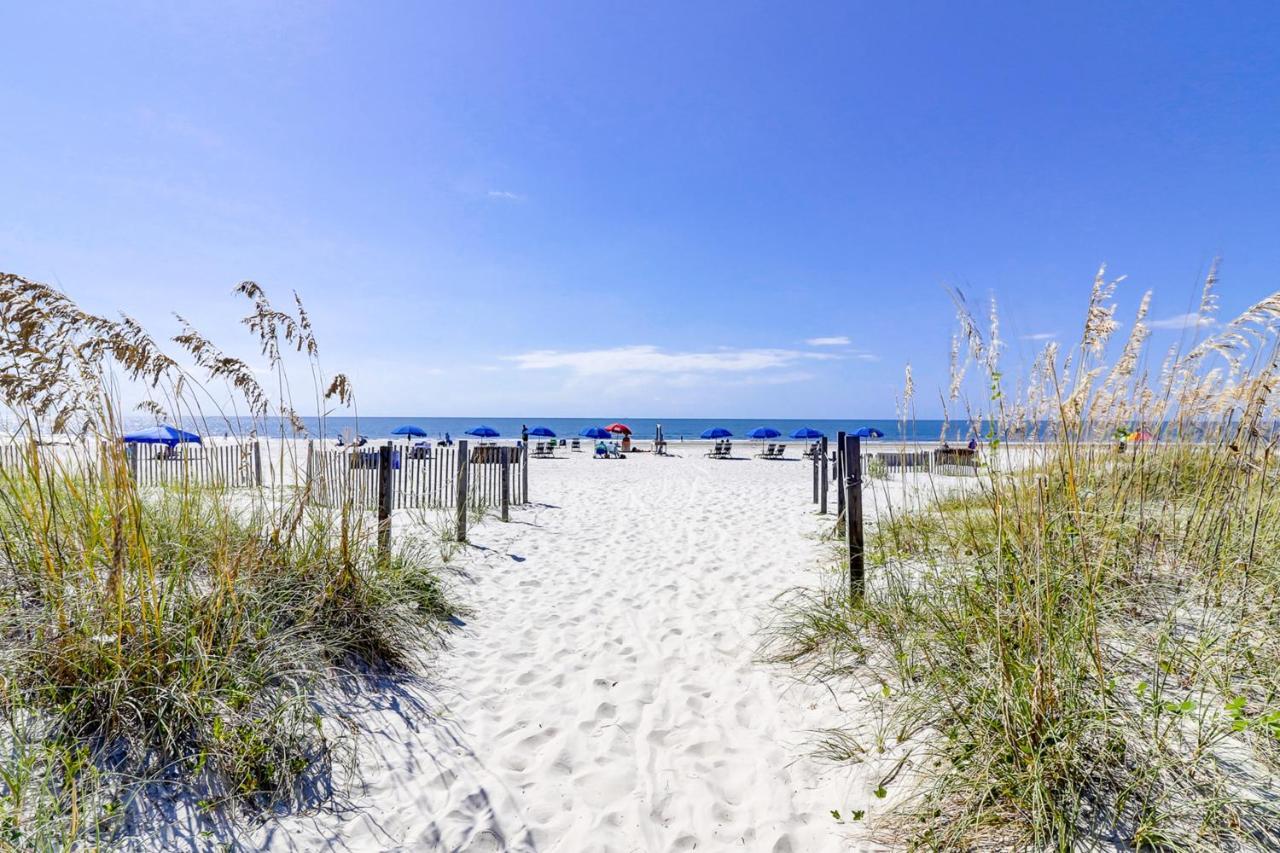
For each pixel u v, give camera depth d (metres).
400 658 3.86
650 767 2.91
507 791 2.71
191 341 3.80
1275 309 3.21
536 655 4.22
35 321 2.96
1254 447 3.56
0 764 2.25
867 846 2.30
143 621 2.81
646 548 7.55
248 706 2.82
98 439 3.05
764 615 4.91
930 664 3.03
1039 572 2.80
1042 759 2.25
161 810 2.30
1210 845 1.94
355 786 2.65
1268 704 2.36
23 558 3.11
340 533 4.30
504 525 8.85
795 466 23.11
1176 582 3.28
